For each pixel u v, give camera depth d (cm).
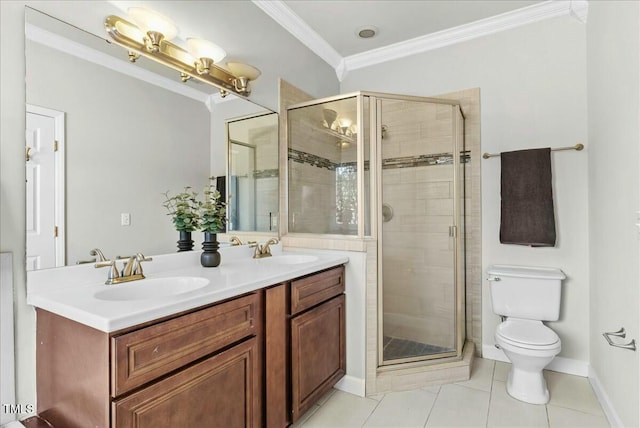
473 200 254
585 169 218
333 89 301
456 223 236
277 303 153
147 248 155
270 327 149
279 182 240
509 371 227
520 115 238
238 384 132
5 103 112
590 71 210
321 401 194
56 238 124
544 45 231
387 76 288
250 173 213
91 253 134
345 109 223
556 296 214
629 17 148
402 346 238
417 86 276
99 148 138
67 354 104
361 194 213
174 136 168
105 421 92
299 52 256
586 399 192
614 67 167
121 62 145
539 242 222
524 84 237
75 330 101
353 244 206
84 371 98
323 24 246
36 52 120
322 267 183
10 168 113
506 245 243
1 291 109
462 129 255
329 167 228
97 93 137
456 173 237
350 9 229
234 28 200
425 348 236
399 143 231
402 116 232
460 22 246
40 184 120
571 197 222
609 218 175
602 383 188
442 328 238
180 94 170
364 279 202
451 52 263
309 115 238
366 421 174
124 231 146
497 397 195
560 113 226
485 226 250
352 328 205
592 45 206
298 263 198
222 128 194
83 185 133
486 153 250
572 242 222
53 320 110
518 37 239
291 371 162
